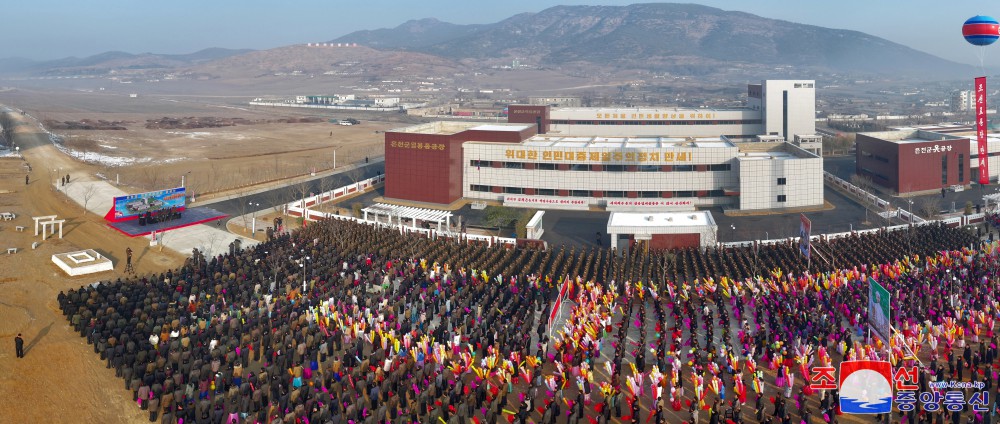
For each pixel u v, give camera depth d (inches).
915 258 2974.9
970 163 5157.5
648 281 2834.6
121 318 2276.1
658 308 2495.1
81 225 4050.2
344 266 3004.4
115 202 4028.1
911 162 4916.3
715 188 4648.1
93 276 3115.2
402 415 1824.6
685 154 4608.8
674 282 2874.0
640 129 7490.2
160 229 3959.2
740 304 2504.9
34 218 3718.0
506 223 4138.8
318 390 1867.6
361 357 2178.9
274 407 1803.6
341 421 1758.1
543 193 4808.1
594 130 7564.0
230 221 4207.7
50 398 1953.7
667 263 3073.3
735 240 3821.4
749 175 4463.6
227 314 2390.5
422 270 2910.9
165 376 1918.1
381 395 1913.1
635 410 1756.9
